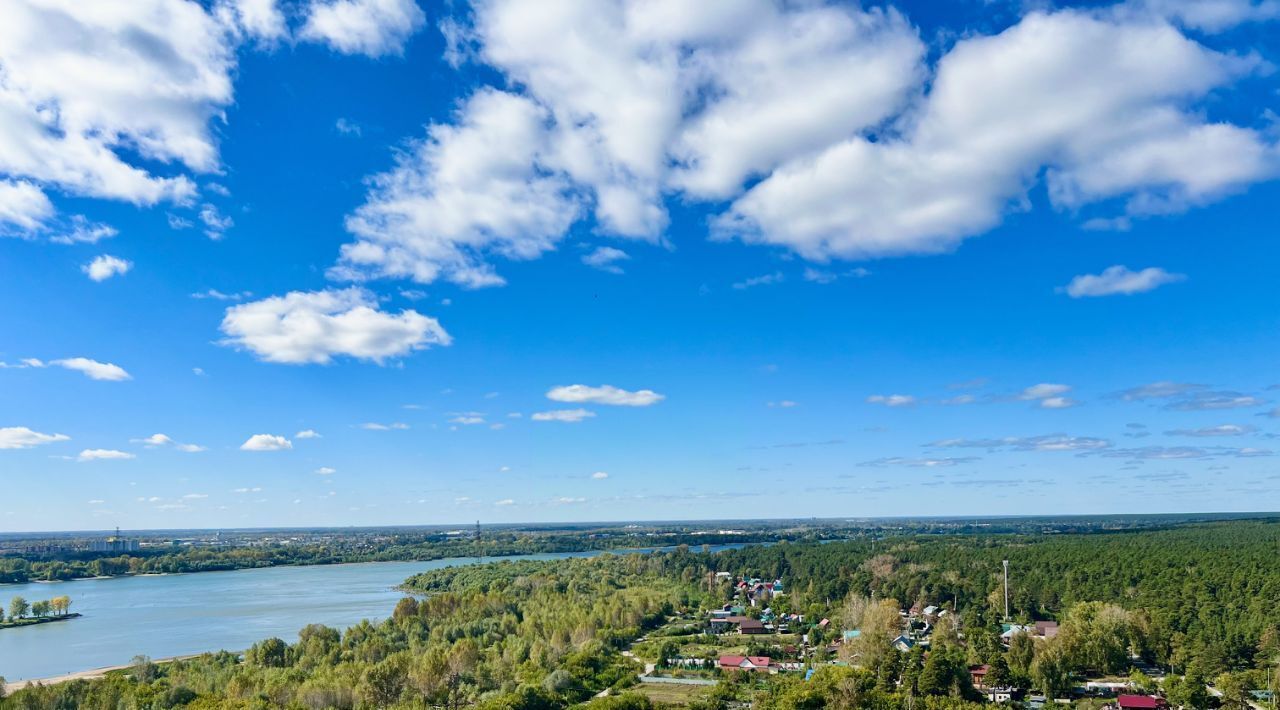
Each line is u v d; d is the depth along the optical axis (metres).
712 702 194.62
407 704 199.50
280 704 199.75
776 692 198.88
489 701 199.50
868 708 183.75
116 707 196.50
